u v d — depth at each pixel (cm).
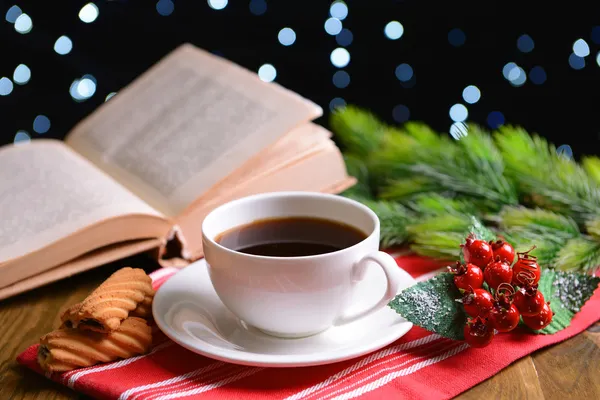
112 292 54
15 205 67
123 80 151
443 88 151
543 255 63
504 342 55
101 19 150
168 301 57
